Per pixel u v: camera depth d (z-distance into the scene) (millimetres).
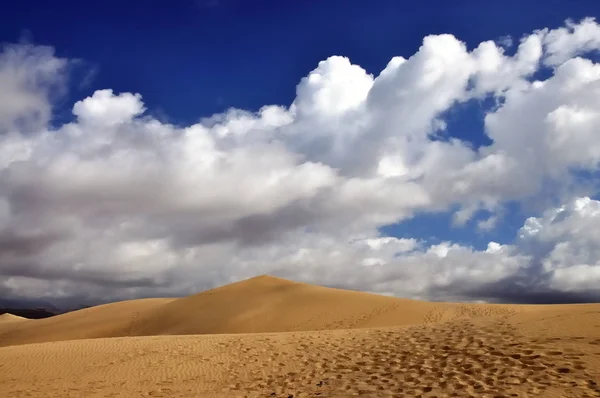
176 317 51188
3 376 18594
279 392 13789
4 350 23656
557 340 13820
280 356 17984
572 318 16109
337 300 47781
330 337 20281
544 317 17297
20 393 16172
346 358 16344
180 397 14406
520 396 10375
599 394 9867
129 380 16938
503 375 11875
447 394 11234
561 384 10695
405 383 12617
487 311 44156
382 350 16594
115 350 21500
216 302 52750
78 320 62344
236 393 14273
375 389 12516
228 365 17688
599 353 12125
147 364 18812
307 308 45938
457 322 19750
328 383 13852
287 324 42375
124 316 58719
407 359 14906
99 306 71812
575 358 12109
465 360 13625
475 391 11133
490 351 13984
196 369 17625
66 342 25219
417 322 41156
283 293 51938
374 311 44438
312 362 16547
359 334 20266
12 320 82188
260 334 23516
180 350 20609
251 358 18250
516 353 13312
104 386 16438
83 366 19266
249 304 49531
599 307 18922
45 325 63750
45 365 19797
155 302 68000
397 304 46844
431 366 13711
